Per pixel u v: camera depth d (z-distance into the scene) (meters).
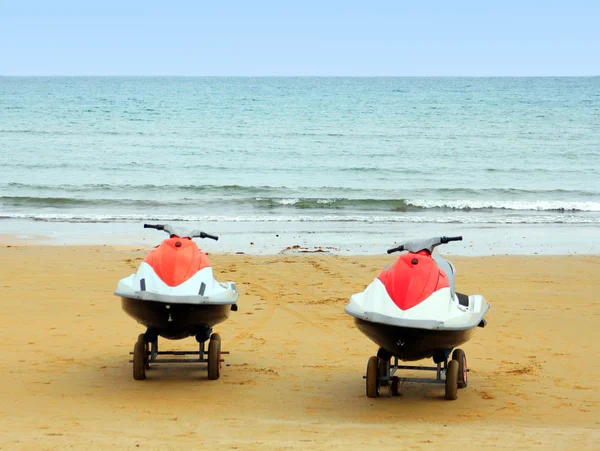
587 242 20.48
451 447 6.29
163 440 6.44
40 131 52.25
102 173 34.22
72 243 19.20
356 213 25.77
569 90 143.38
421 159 40.19
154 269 8.38
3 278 14.72
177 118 66.25
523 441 6.54
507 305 13.30
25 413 7.42
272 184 31.75
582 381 9.08
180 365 9.62
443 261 8.48
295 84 198.50
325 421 7.38
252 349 10.46
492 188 30.64
